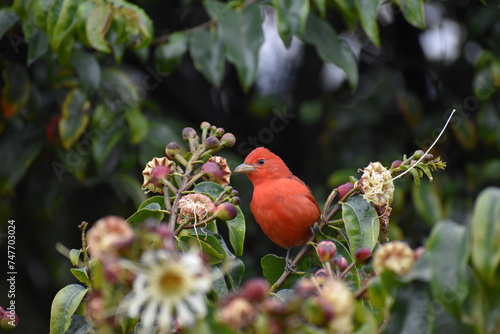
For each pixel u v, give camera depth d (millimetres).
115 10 8047
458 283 3787
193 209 5504
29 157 10336
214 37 9766
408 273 3971
